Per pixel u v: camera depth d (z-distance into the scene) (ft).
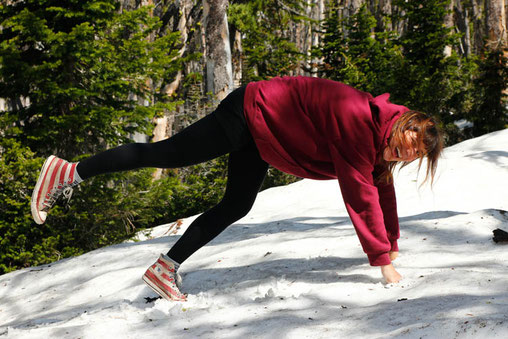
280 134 8.39
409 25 53.47
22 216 30.53
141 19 36.37
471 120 48.24
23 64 31.55
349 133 8.09
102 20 34.45
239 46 66.39
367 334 6.37
